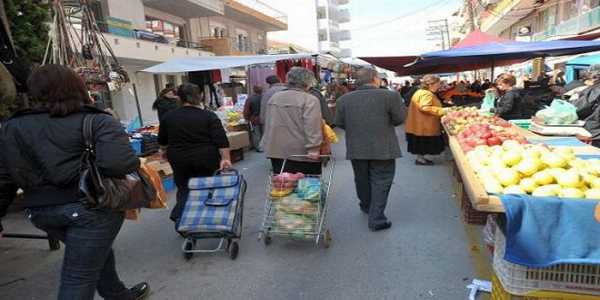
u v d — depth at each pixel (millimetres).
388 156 4324
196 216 3848
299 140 4273
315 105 4191
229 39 21484
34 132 2154
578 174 2352
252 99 10016
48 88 2160
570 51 7594
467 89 14117
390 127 4391
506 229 2156
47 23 5715
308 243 4293
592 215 2018
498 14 29250
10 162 2188
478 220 4574
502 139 3939
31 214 2262
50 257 4301
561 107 5527
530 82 7660
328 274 3590
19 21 5246
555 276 2164
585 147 3832
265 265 3832
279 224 4086
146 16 17484
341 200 5758
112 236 2375
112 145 2162
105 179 2240
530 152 2633
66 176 2154
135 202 2490
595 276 2113
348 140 4512
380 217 4504
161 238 4656
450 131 5406
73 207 2195
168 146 4453
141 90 16266
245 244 4348
